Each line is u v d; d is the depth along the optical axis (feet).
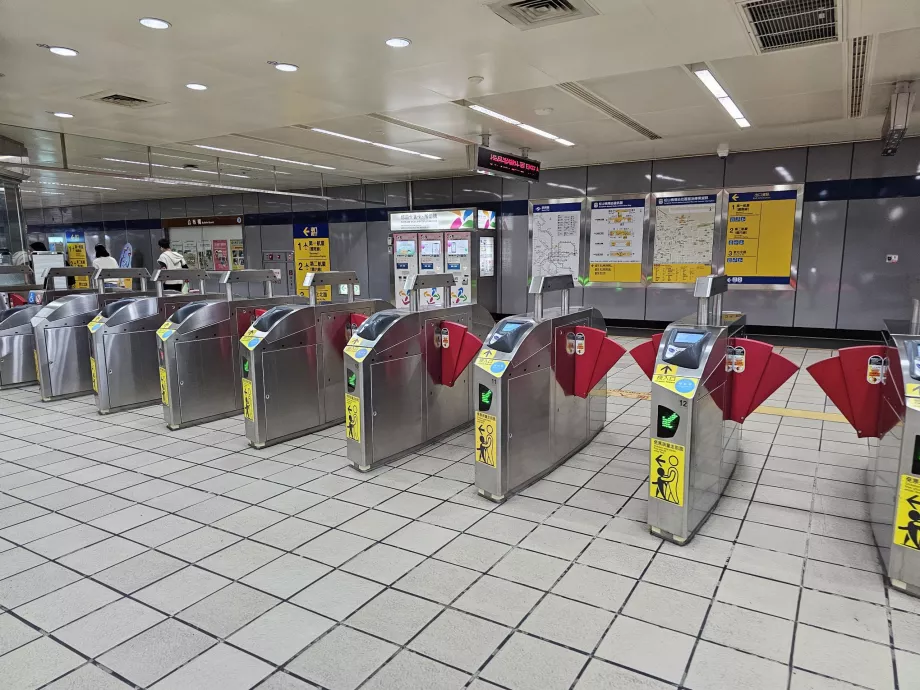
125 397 18.89
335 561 9.41
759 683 6.63
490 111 19.99
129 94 17.02
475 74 15.28
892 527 8.39
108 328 18.31
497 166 24.20
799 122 21.97
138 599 8.44
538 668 6.93
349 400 13.30
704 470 10.30
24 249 28.40
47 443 15.55
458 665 7.00
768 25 12.12
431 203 38.11
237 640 7.50
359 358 13.00
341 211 41.86
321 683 6.72
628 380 22.39
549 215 33.96
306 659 7.14
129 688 6.69
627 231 31.73
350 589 8.63
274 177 35.91
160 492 12.23
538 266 34.71
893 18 11.78
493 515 11.00
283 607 8.20
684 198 30.04
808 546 9.70
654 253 31.19
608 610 8.04
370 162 30.96
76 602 8.38
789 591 8.42
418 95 17.28
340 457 14.29
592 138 24.80
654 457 9.92
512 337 11.73
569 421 13.88
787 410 17.79
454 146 26.48
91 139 23.84
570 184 33.12
